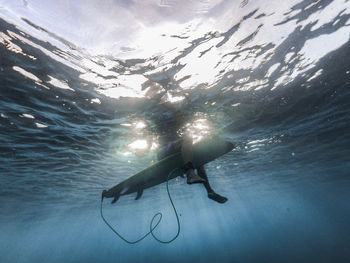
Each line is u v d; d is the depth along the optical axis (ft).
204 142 13.15
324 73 23.45
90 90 21.85
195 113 28.32
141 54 17.66
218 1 14.02
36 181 46.50
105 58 17.76
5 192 51.34
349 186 100.99
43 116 24.93
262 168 62.90
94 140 32.09
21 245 190.39
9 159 34.01
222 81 22.88
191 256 129.39
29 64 17.83
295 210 220.43
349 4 15.93
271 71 22.44
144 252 185.78
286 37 18.43
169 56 18.33
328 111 31.30
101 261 216.33
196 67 20.24
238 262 94.48
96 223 137.08
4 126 25.46
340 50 20.27
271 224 313.12
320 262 74.95
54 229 136.26
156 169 13.39
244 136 37.81
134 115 26.99
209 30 16.30
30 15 13.65
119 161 40.98
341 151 50.98
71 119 26.21
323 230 168.35
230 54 19.35
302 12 16.24
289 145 45.52
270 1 14.83
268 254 94.99
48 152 33.47
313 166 64.54
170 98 24.48
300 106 29.50
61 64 18.25
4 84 19.34
